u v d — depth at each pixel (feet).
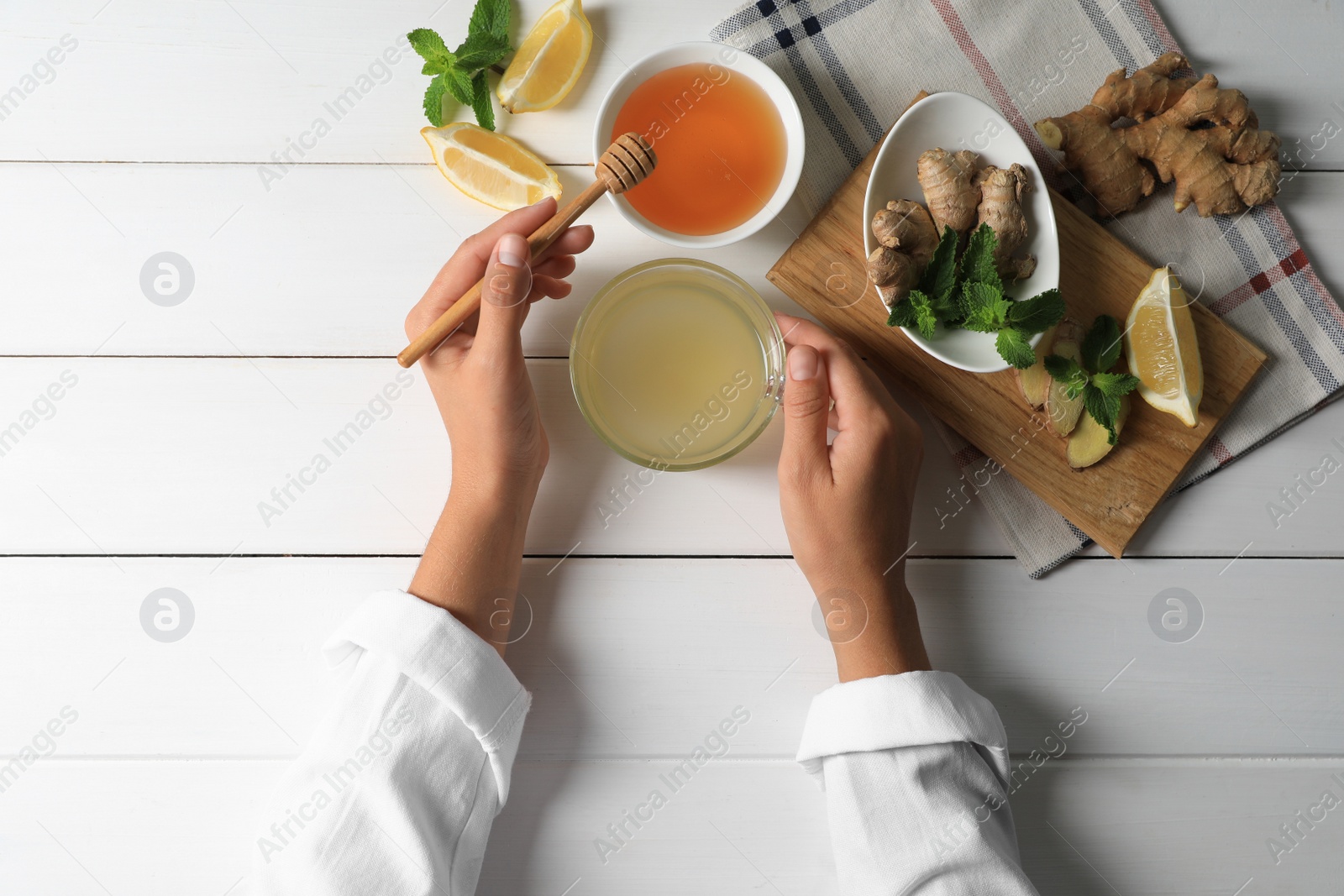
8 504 2.40
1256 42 2.38
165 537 2.40
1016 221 2.21
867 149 2.37
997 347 2.17
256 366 2.40
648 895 2.38
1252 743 2.39
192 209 2.40
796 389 2.17
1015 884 2.13
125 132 2.40
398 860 2.10
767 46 2.36
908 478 2.28
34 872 2.37
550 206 2.25
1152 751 2.39
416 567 2.40
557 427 2.40
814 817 2.38
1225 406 2.32
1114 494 2.32
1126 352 2.31
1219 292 2.35
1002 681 2.40
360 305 2.40
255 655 2.39
